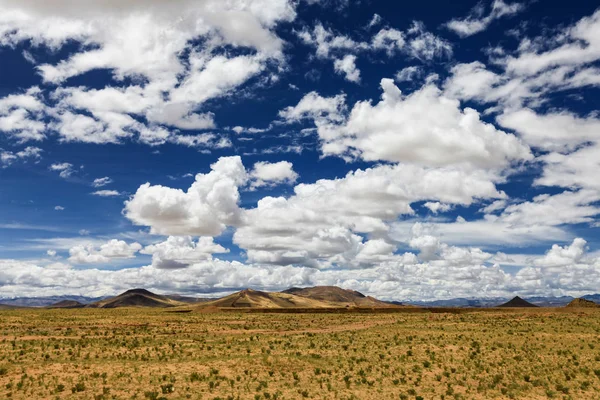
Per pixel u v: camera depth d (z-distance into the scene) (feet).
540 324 288.10
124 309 546.26
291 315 449.89
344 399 104.27
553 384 120.26
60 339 196.34
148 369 128.67
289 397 104.42
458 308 556.10
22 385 107.14
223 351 165.37
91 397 99.76
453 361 150.82
